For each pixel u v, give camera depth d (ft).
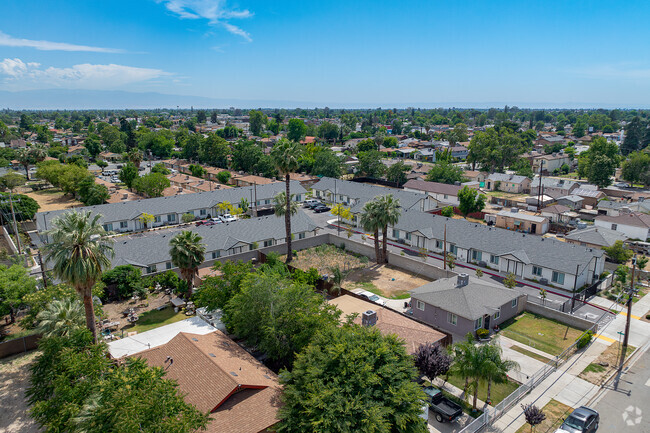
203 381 85.20
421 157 564.71
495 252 182.80
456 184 356.38
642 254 200.95
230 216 267.80
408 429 72.33
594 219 239.09
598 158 361.51
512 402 94.17
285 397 79.15
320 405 68.64
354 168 444.14
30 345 120.06
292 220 226.38
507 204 311.88
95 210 245.04
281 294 107.04
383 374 75.51
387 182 379.35
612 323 133.49
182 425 62.90
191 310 141.08
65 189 326.44
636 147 538.06
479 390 100.12
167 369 91.45
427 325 122.62
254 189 306.55
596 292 158.40
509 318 137.69
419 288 142.31
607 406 93.91
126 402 63.82
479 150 460.55
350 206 294.66
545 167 466.70
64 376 81.66
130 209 255.09
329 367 77.61
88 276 96.07
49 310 102.47
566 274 160.86
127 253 175.32
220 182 388.16
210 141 467.11
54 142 636.89
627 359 112.68
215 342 104.58
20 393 100.89
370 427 65.72
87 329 99.19
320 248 212.23
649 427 87.51
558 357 111.65
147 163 485.15
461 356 90.33
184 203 275.59
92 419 66.59
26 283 126.21
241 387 82.53
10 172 345.31
